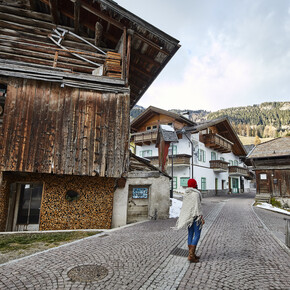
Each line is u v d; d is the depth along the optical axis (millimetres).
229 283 3121
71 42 8984
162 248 4785
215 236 6234
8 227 7449
